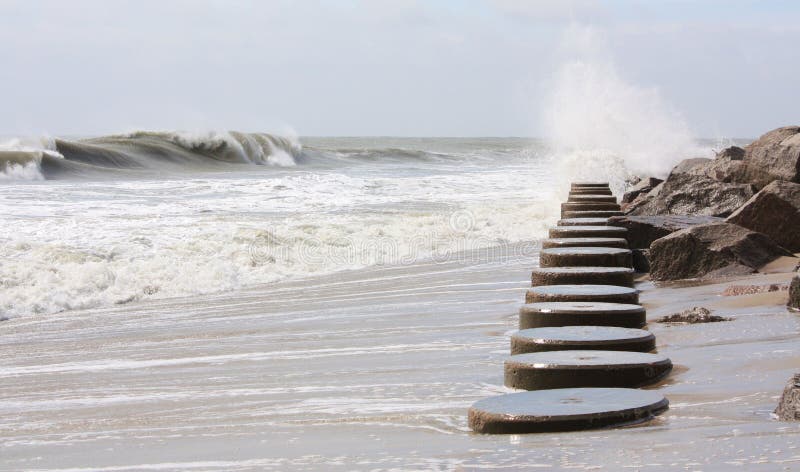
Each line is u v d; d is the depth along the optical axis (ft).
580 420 19.80
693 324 34.47
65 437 25.72
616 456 16.63
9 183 138.62
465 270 67.26
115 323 52.21
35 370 38.81
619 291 35.60
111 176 157.48
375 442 21.53
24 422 28.45
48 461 22.79
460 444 20.02
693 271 50.65
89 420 28.12
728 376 24.66
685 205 70.69
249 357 38.09
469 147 312.29
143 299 62.44
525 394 22.36
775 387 22.62
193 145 202.59
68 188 128.47
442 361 33.37
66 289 62.34
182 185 135.64
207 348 41.52
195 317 52.60
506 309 47.11
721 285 46.44
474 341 37.70
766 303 37.91
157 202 112.88
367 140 554.46
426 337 39.60
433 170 195.83
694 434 18.01
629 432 18.99
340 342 39.99
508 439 19.74
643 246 59.21
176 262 70.74
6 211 99.04
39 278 64.08
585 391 22.40
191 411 28.07
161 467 20.90
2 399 32.81
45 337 48.39
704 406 21.17
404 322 44.60
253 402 28.60
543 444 18.61
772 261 50.83
